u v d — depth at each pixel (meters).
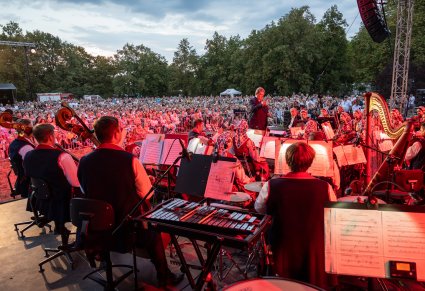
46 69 76.75
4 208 5.91
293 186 2.56
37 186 3.86
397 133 4.03
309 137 4.54
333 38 48.34
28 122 4.74
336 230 1.93
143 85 74.50
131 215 2.79
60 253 3.81
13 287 3.42
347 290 3.23
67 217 3.88
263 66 48.38
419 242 1.81
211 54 67.12
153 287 3.35
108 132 2.99
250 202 4.06
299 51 45.38
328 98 29.05
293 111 11.04
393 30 30.80
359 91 49.28
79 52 82.44
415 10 29.16
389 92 25.58
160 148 4.52
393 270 1.81
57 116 4.02
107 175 2.88
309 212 2.51
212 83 66.31
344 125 10.28
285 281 2.08
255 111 8.04
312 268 2.51
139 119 18.88
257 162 5.92
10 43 40.34
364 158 5.15
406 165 5.54
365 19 11.11
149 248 3.09
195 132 5.74
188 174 3.02
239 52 58.69
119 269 3.75
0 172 9.38
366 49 39.56
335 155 5.13
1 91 42.41
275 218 2.59
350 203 1.95
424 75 24.58
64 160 3.78
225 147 6.01
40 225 4.25
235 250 4.14
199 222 2.42
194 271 3.68
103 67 80.69
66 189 3.85
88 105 41.44
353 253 1.88
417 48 28.09
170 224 2.50
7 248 4.32
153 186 2.83
